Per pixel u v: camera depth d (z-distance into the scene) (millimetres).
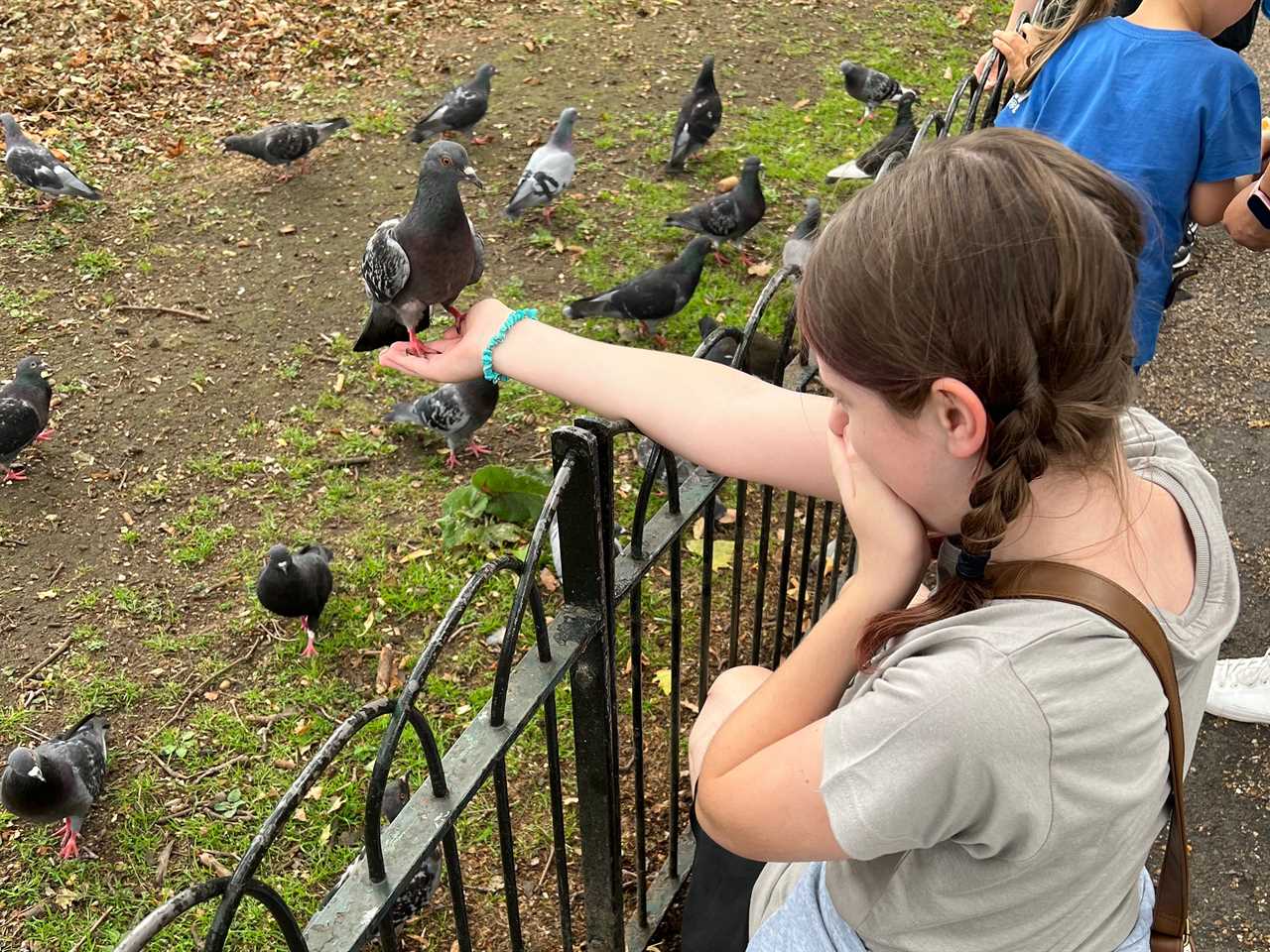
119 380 5852
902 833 1067
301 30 9656
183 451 5438
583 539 1655
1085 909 1147
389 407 5758
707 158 8133
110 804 3807
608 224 7324
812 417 1615
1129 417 1256
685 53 9602
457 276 3363
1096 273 960
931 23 10375
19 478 5215
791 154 8227
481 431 5617
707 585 2443
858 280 1014
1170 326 5984
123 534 4953
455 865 1581
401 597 4594
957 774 1022
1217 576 1121
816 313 1070
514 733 1565
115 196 7410
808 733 1138
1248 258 6664
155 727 4094
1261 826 3318
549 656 1664
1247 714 3590
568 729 3895
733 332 2131
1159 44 2988
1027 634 1026
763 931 1500
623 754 3736
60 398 5703
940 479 1097
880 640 1150
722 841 1222
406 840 1399
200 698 4211
